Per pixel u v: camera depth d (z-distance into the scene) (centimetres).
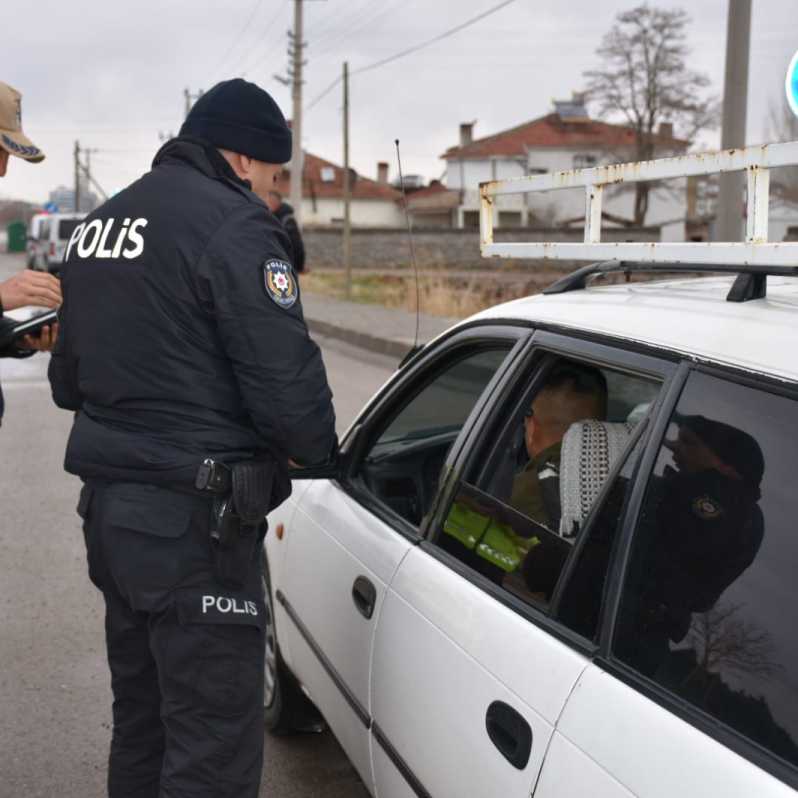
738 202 971
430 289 1981
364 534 248
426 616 204
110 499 206
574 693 157
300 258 951
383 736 218
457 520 214
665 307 184
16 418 877
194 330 202
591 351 186
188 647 202
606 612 159
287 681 316
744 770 127
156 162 223
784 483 140
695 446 154
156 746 238
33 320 275
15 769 315
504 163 6219
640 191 4831
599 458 204
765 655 135
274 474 214
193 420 204
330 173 6900
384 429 278
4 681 373
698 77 4481
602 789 143
